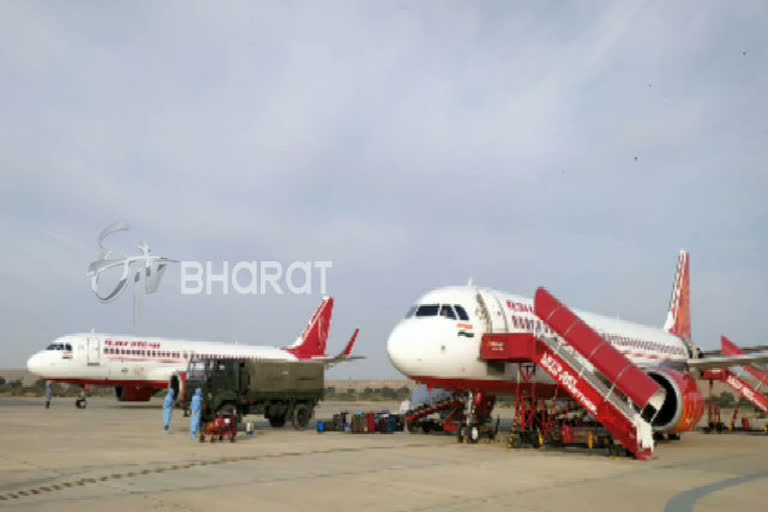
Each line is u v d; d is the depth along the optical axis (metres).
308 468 14.72
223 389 25.56
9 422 29.09
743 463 17.78
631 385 18.23
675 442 26.08
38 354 42.38
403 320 22.58
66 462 15.05
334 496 11.14
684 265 44.84
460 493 11.68
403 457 17.30
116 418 33.28
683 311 44.31
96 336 43.94
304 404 28.67
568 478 13.92
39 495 10.84
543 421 22.20
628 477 14.35
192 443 20.38
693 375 29.61
